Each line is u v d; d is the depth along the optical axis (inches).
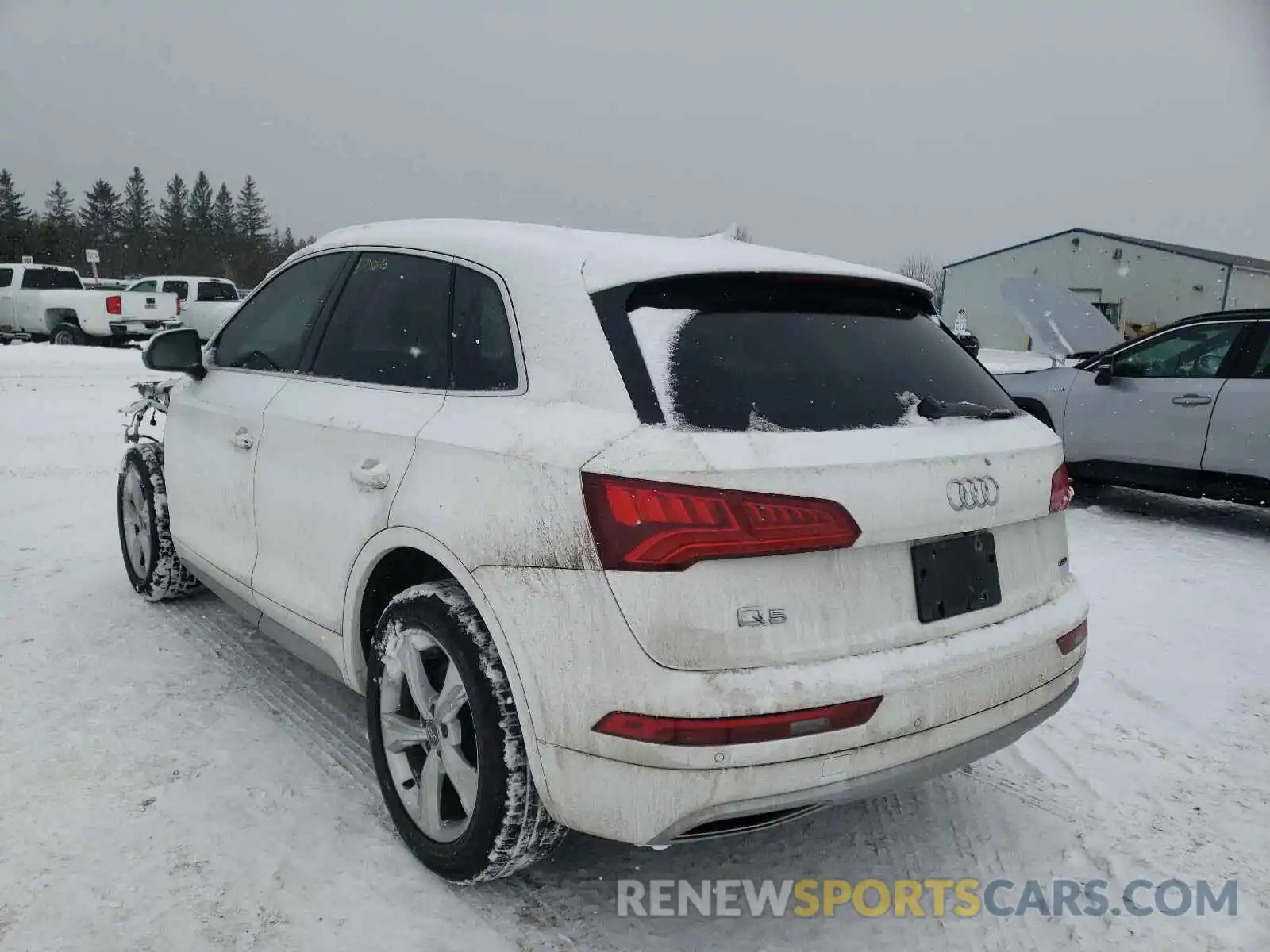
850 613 88.7
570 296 99.5
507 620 92.5
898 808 126.3
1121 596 215.0
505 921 100.0
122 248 3157.0
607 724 85.7
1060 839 119.6
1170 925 104.0
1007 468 100.7
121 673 154.9
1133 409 288.7
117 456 341.7
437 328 114.4
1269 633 192.1
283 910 99.9
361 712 144.1
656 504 83.8
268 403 136.6
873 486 89.1
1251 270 1503.4
